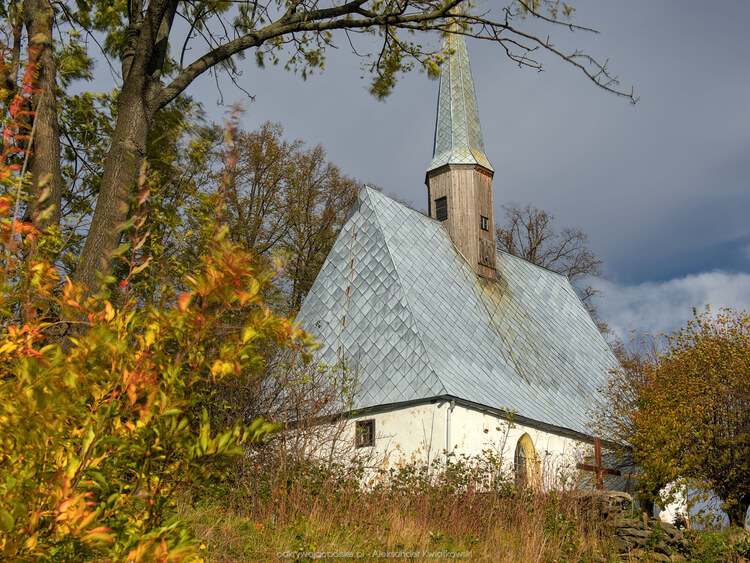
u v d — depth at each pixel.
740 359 20.22
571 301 31.48
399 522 10.28
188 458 3.20
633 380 23.95
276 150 32.22
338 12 10.12
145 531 3.15
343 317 22.80
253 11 10.75
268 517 9.85
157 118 10.57
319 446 13.30
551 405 23.78
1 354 3.39
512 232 42.75
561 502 12.73
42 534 2.91
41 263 3.70
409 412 19.56
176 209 11.15
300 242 32.25
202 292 3.29
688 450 19.61
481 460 16.28
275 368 13.41
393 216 25.25
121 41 11.66
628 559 11.83
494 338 24.39
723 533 13.77
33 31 8.18
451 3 9.91
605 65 10.10
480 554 9.45
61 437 3.06
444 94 30.27
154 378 3.17
